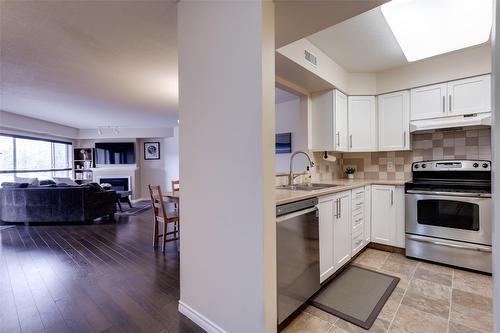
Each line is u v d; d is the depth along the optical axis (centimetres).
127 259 283
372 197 301
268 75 130
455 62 272
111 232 400
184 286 178
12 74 298
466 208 242
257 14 127
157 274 244
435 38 219
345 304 187
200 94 159
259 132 127
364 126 326
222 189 147
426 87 292
